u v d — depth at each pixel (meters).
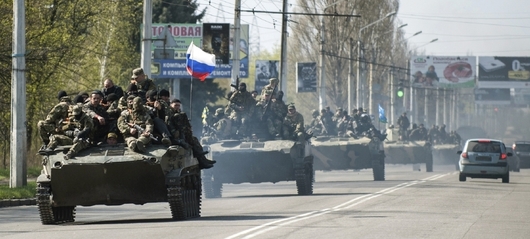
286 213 50.56
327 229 40.81
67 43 95.25
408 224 43.66
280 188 85.88
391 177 103.00
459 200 61.44
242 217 48.00
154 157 44.41
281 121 71.38
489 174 90.88
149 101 47.94
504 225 44.28
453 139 155.38
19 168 69.75
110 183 45.09
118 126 45.94
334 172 132.50
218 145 70.31
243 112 71.88
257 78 152.88
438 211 51.88
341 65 191.00
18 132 69.81
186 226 42.50
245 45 154.00
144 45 83.62
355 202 59.16
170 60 142.00
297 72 144.00
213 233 38.97
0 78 85.38
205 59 72.50
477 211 52.47
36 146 110.19
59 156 44.91
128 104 46.41
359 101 160.00
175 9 165.50
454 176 105.44
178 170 45.66
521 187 82.19
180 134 48.16
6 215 53.25
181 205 45.66
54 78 96.56
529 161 160.25
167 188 45.16
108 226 43.66
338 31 188.88
